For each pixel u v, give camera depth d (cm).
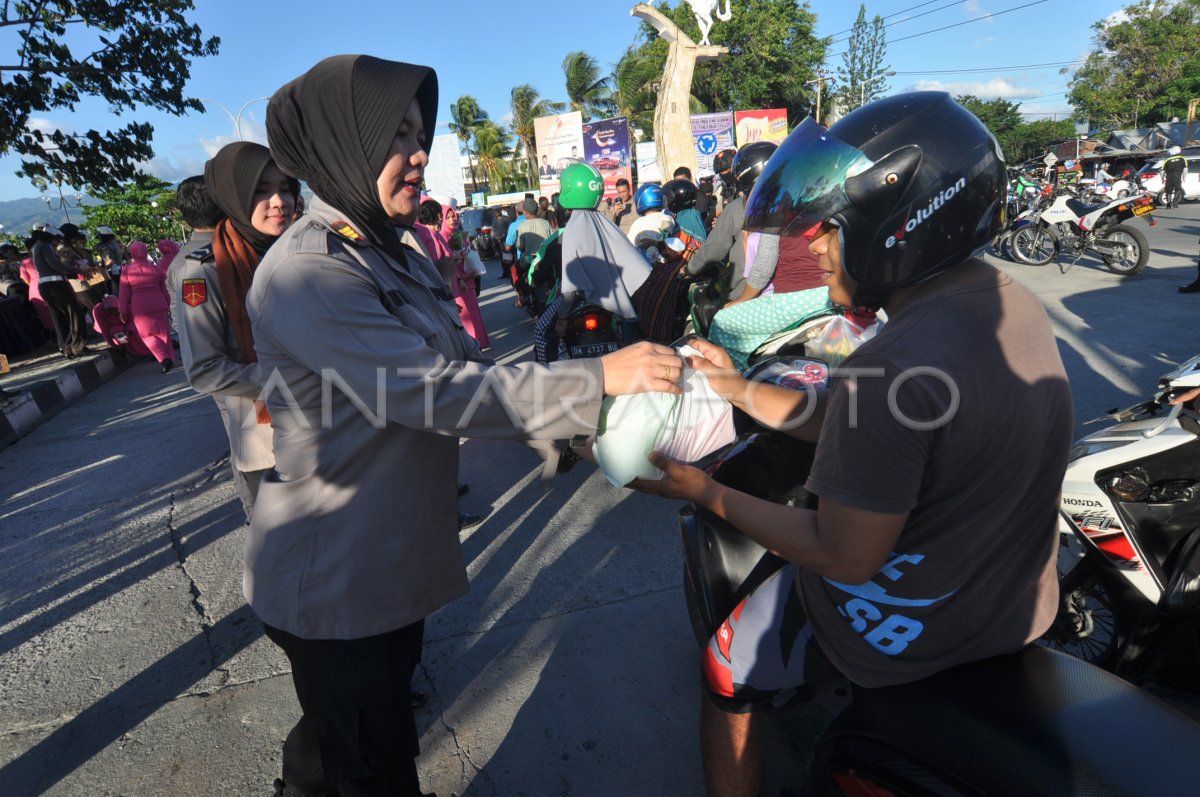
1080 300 758
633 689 245
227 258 235
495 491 413
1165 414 230
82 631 310
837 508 108
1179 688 207
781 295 249
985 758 110
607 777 211
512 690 249
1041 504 118
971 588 116
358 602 139
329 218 135
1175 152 2234
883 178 105
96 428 645
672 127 1360
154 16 764
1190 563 194
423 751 226
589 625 281
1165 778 99
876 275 111
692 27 3588
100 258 1429
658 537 342
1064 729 108
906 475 102
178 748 236
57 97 751
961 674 122
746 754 162
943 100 112
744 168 362
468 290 672
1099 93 5003
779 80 3700
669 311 409
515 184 4734
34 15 704
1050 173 2233
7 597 347
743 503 126
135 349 952
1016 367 105
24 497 483
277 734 239
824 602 134
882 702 126
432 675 260
